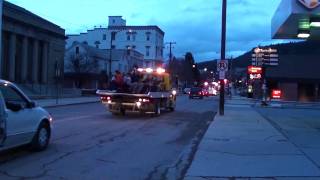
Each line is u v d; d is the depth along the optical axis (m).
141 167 12.03
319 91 86.25
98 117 27.06
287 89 87.12
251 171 11.22
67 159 12.63
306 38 29.33
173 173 11.38
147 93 28.02
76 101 47.69
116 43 137.50
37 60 68.19
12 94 12.70
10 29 60.28
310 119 29.55
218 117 28.81
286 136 18.61
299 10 20.84
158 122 25.28
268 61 78.06
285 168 11.59
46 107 37.03
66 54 94.19
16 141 12.24
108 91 28.27
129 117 27.77
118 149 14.89
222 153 14.00
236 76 166.62
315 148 15.13
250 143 16.28
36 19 66.94
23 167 11.34
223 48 30.97
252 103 56.78
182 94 104.50
